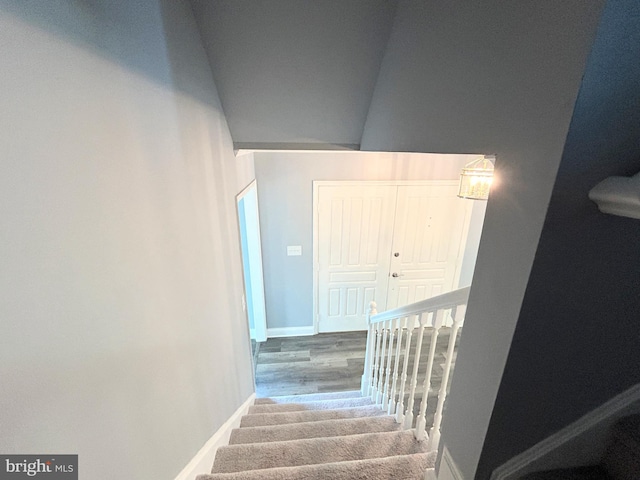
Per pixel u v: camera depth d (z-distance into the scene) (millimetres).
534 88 559
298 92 1646
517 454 858
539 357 709
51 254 581
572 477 875
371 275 3986
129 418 856
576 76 464
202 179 1438
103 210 738
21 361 520
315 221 3680
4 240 483
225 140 1793
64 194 612
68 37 610
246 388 2426
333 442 1601
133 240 873
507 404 770
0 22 464
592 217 558
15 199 502
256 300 3857
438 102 928
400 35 1227
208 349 1525
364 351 3900
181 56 1181
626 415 836
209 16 1293
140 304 914
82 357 670
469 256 3973
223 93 1664
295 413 2199
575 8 457
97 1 697
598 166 516
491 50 675
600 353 733
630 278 639
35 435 551
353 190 3602
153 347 993
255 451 1560
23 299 521
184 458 1226
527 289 624
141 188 913
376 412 2195
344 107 1742
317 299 4047
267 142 1981
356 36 1376
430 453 1376
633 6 428
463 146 807
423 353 3582
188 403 1272
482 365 821
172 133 1116
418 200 3705
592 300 653
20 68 504
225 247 1841
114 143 778
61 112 598
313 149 1970
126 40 819
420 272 4000
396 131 1297
